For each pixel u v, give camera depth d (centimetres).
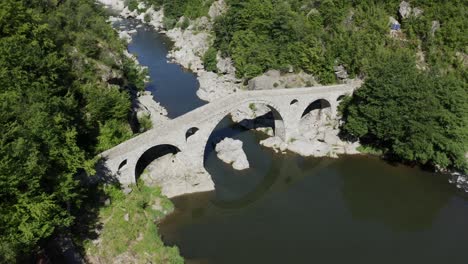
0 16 4741
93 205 5159
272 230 5525
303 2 10575
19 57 4488
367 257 5059
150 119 7725
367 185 6638
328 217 5866
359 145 7550
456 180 6656
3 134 3550
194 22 13612
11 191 3412
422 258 5072
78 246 4516
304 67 8956
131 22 16525
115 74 6881
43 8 7025
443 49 8138
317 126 8019
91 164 4650
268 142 7638
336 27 9325
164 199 5797
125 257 4553
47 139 4006
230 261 4891
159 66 11450
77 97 5822
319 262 4938
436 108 6600
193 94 9625
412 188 6531
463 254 5156
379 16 9125
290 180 6756
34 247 3978
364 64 8200
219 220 5694
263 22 9888
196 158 6300
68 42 6456
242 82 9656
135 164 5725
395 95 6731
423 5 8681
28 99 4297
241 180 6650
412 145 6638
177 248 4900
